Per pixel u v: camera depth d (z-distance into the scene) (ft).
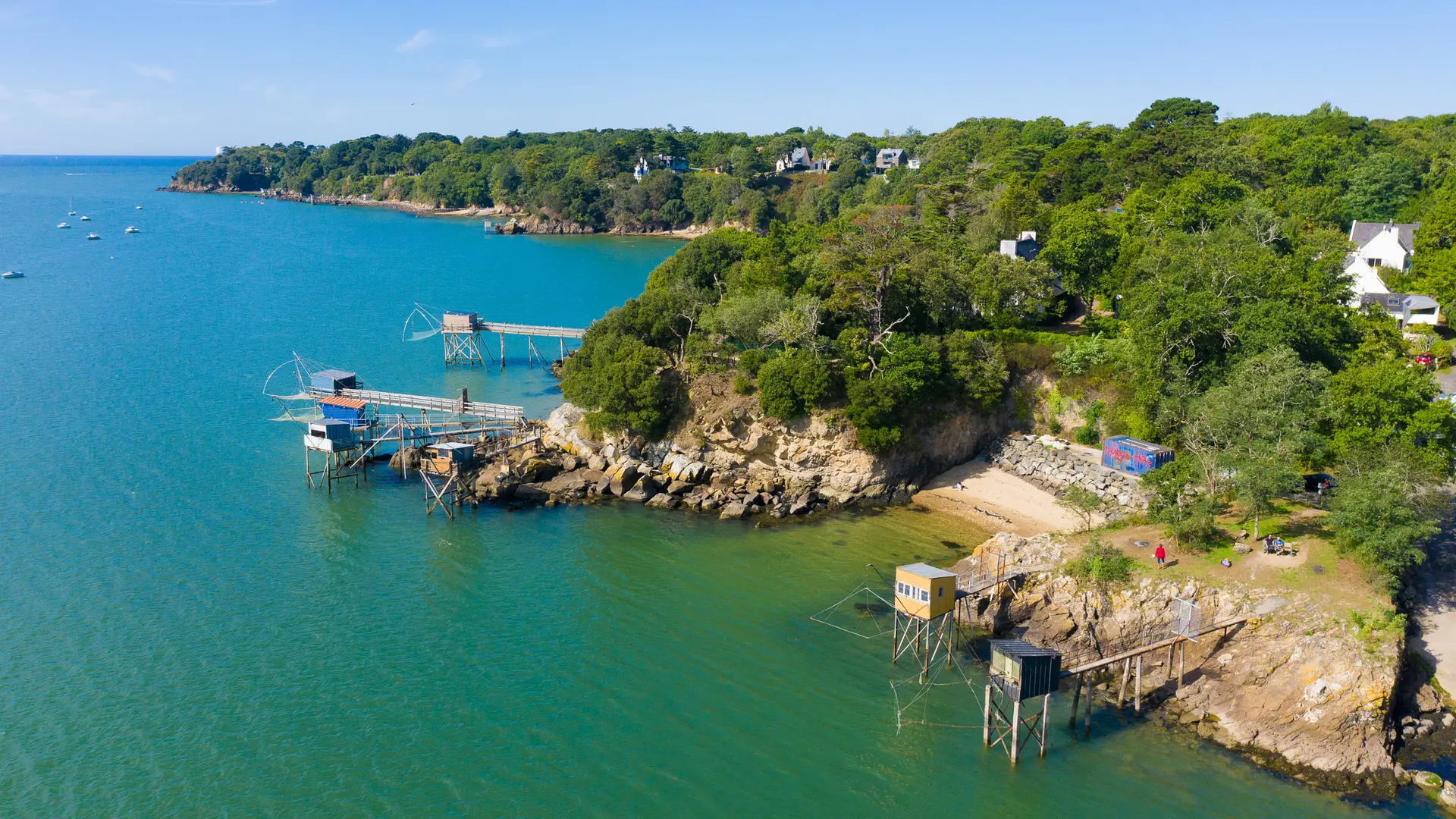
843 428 305.73
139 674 199.11
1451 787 164.04
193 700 190.80
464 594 238.27
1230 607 198.29
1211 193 425.28
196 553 257.34
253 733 180.75
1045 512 282.56
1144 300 306.55
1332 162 558.97
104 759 172.45
